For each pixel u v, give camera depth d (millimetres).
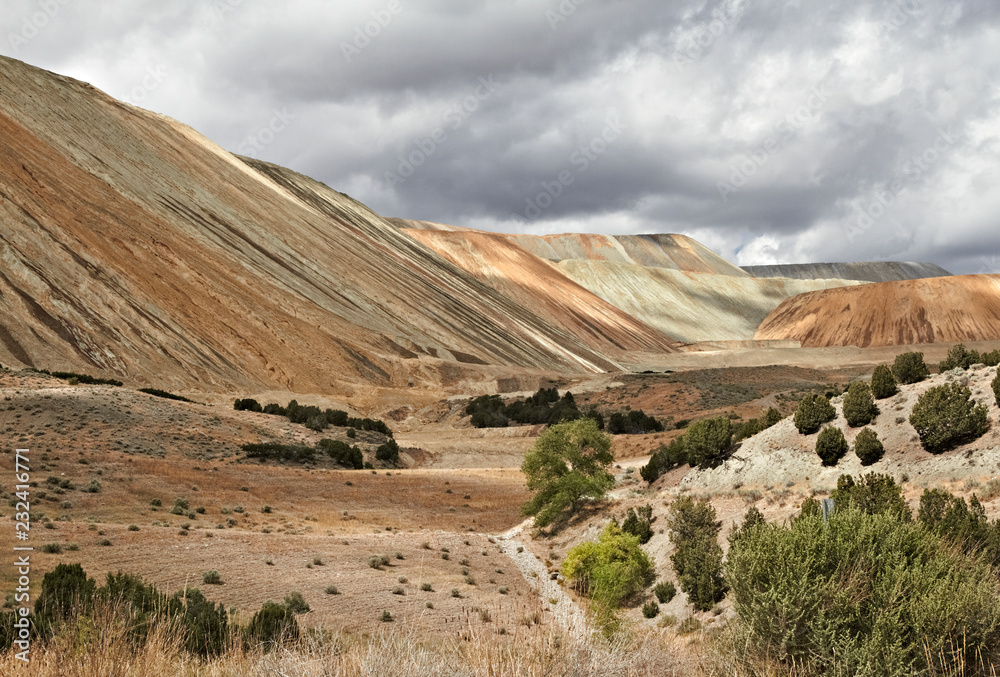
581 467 33531
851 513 7883
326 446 47500
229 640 9453
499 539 30828
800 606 6754
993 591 6949
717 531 22266
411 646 6184
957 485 18531
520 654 6156
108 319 67375
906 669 6230
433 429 73125
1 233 67250
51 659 6609
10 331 59594
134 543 22438
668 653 7281
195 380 67500
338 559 23891
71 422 40906
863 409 24875
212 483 35438
